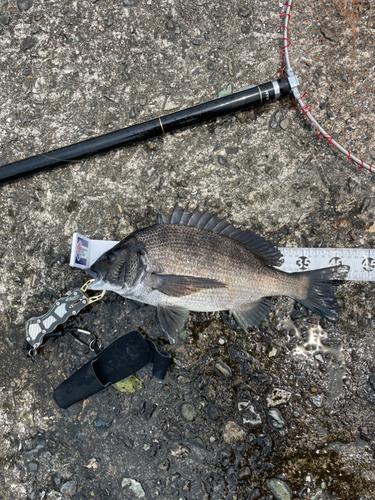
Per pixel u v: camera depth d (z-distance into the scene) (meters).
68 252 0.66
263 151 0.65
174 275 0.56
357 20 0.65
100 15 0.67
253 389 0.62
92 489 0.62
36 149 0.67
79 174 0.66
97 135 0.67
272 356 0.63
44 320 0.62
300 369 0.62
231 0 0.66
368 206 0.64
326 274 0.58
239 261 0.57
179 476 0.61
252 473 0.60
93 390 0.61
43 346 0.65
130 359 0.62
